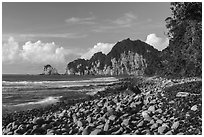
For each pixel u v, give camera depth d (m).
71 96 28.73
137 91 20.62
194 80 21.48
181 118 11.32
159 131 10.11
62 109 17.67
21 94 33.31
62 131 11.31
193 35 23.75
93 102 18.30
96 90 35.41
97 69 187.75
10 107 21.75
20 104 23.45
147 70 60.12
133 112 13.33
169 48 30.88
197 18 23.84
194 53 23.80
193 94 15.52
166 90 18.45
